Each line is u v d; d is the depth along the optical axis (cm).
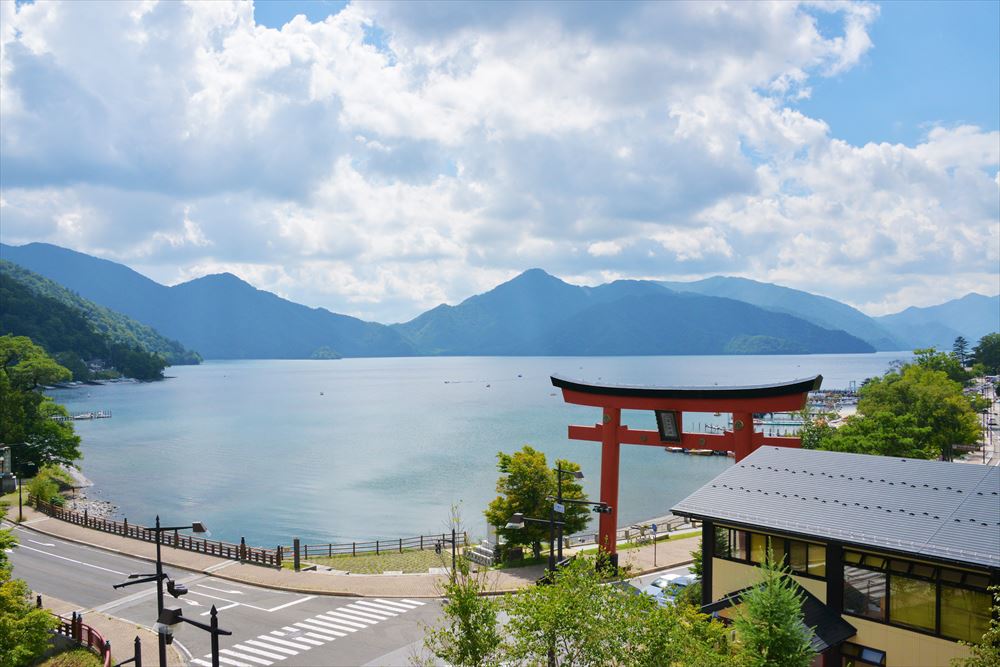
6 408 9594
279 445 14412
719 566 3005
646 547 5484
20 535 6009
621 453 13625
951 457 9569
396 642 3538
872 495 2775
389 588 4419
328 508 8762
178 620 2392
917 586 2441
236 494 9638
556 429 16825
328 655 3384
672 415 4562
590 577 2111
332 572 4828
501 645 2045
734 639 2539
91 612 4028
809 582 2716
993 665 1914
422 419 19500
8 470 8331
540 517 5009
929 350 16188
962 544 2322
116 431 17038
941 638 2372
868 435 6600
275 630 3728
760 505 2900
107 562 5122
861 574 2575
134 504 9056
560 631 1950
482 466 11662
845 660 2592
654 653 1930
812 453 3291
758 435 4347
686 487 10175
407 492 9681
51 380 12175
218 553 5384
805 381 4019
